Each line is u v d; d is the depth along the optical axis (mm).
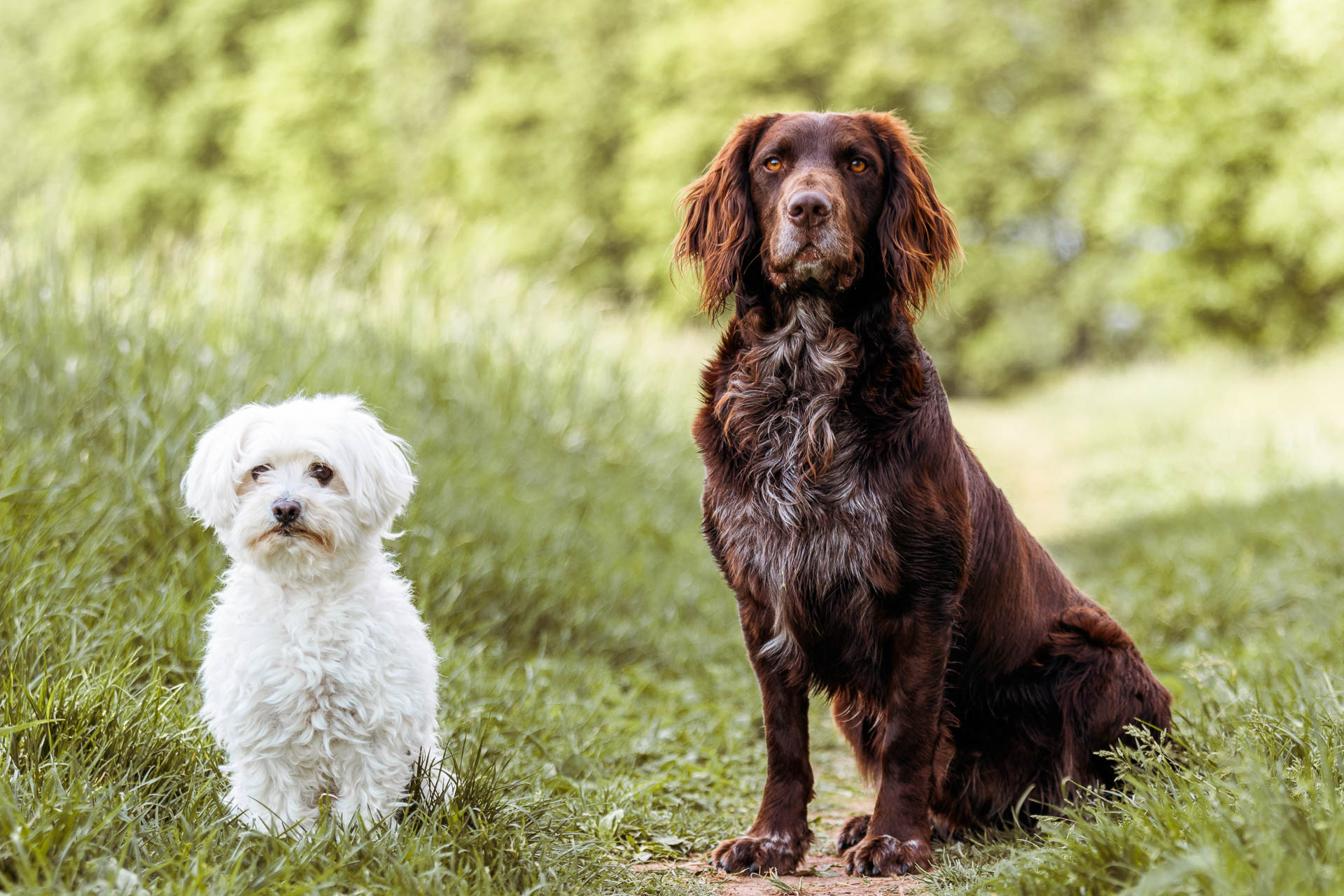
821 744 4891
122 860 2275
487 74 29781
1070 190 28359
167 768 2887
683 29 28578
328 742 2785
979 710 3523
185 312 6480
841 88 27406
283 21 29344
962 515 3193
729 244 3436
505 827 2783
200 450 3064
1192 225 19953
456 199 28828
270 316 7027
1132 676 3418
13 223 6262
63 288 5730
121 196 28188
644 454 9031
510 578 5445
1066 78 29391
